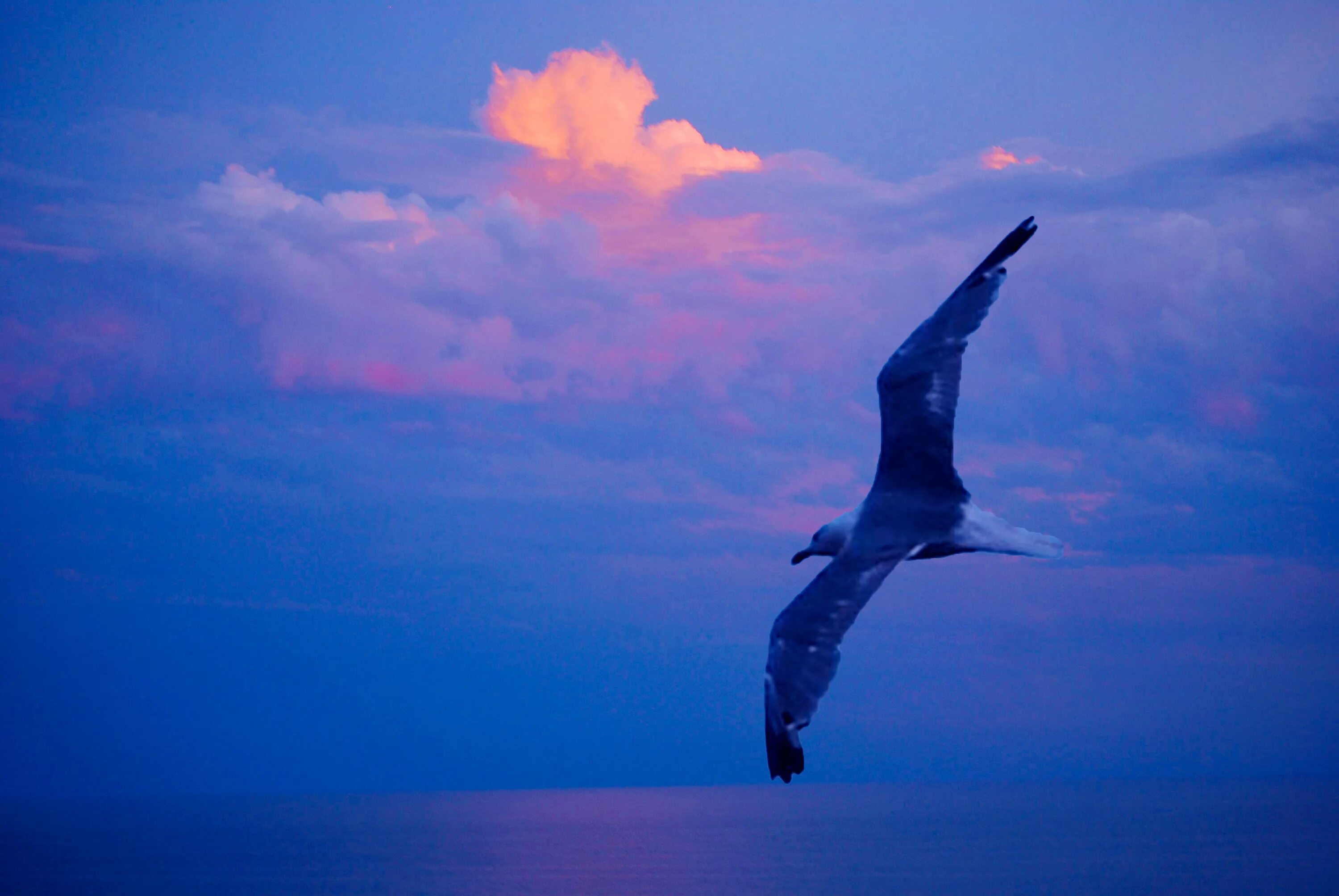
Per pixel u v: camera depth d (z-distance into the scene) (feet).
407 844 652.89
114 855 604.49
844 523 26.91
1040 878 419.95
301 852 601.21
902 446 26.76
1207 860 481.46
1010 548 25.27
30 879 478.18
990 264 26.71
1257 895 366.22
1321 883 398.62
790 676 25.36
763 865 489.26
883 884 405.80
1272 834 645.92
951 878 424.05
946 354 26.63
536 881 431.43
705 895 378.53
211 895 400.06
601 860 524.93
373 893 396.98
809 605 25.85
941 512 25.96
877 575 25.67
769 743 25.31
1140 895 369.50
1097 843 595.88
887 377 27.12
